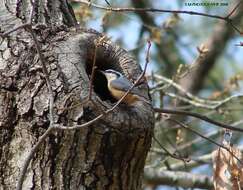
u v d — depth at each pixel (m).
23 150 9.13
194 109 18.56
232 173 11.13
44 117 9.12
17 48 9.61
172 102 18.20
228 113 16.20
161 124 17.20
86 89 9.27
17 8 10.20
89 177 9.10
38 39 9.77
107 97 11.14
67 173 9.06
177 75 15.48
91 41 10.18
